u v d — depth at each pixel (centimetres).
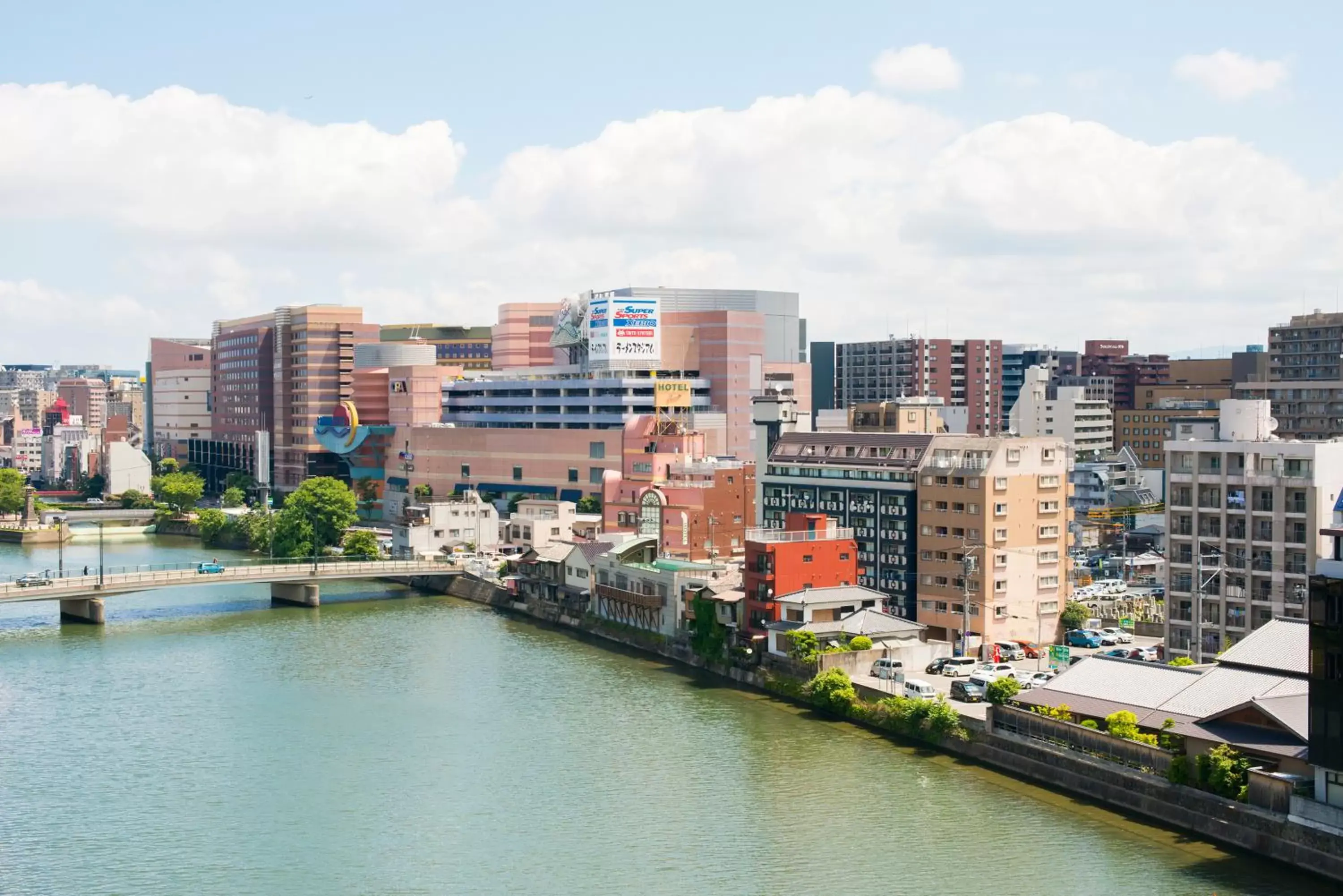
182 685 19275
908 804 13762
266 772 15150
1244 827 12281
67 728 17000
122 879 12181
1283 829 11925
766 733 16488
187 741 16425
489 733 16675
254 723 17188
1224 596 17500
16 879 12156
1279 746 12425
